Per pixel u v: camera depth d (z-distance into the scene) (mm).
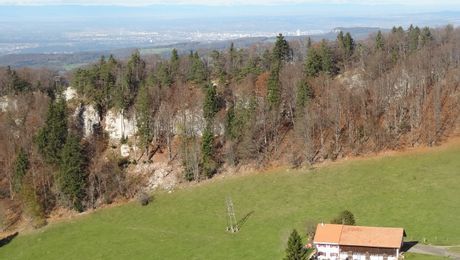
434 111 173500
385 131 169250
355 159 161000
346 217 120562
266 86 183000
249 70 195875
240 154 167125
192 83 195625
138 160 173625
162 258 119500
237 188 154750
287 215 134500
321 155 164875
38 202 153875
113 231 139125
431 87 187125
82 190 155625
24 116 183000
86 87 190250
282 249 114938
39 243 137750
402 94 180875
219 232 130375
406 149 162875
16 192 160625
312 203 139250
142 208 151875
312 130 170250
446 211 126188
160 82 194125
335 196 141500
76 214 153625
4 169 169500
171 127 180375
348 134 171250
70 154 155500
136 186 163625
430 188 139000
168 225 138125
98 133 184375
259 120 174250
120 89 189250
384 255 106438
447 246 109062
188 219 140125
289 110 181500
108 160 173125
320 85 183375
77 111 185125
